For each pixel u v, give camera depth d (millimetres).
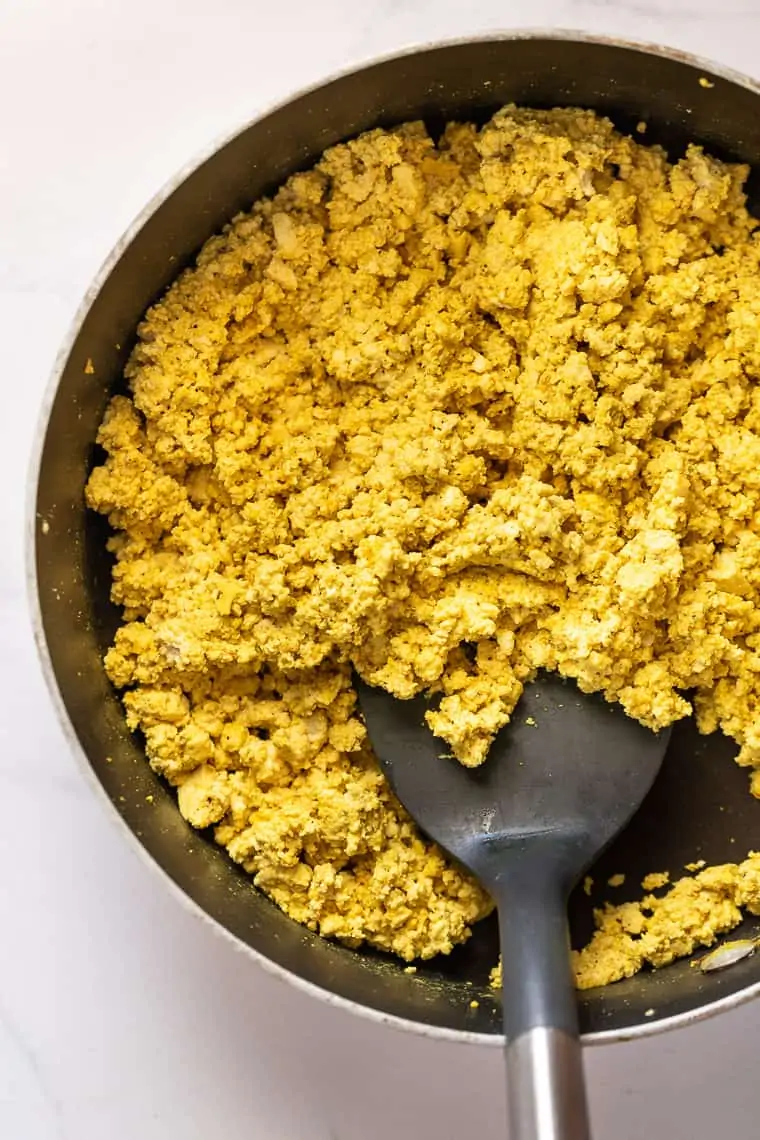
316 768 575
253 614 564
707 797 591
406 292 571
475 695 561
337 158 571
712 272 579
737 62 608
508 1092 518
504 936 544
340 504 566
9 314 608
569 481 573
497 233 572
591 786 563
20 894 613
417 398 568
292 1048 609
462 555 558
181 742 566
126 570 575
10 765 610
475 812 562
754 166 584
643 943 578
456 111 575
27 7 611
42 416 533
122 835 535
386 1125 606
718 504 572
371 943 574
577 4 610
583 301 566
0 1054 610
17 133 609
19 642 610
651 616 557
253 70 608
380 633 559
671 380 578
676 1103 606
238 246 573
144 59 609
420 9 608
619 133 583
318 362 574
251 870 572
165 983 612
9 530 609
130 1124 607
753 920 583
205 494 577
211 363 567
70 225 609
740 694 574
